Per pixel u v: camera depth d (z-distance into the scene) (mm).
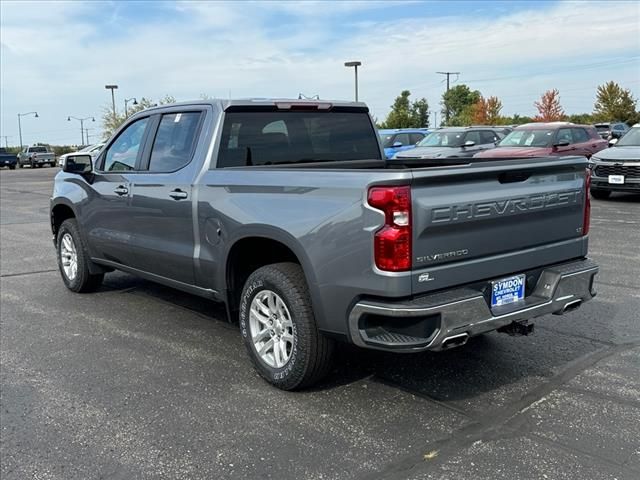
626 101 56312
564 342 5008
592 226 10734
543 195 4000
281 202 4016
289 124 5211
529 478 3094
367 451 3404
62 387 4359
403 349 3473
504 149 15203
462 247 3615
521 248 3959
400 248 3385
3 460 3404
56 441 3604
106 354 5004
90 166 6281
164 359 4871
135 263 5762
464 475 3133
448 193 3525
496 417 3756
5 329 5699
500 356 4742
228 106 4859
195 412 3934
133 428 3738
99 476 3234
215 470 3262
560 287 4062
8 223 13617
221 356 4918
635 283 6793
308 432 3635
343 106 5566
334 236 3645
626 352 4758
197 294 5070
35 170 46250
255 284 4254
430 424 3693
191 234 4855
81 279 6746
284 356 4191
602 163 13773
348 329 3676
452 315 3479
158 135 5422
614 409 3812
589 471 3145
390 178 3369
